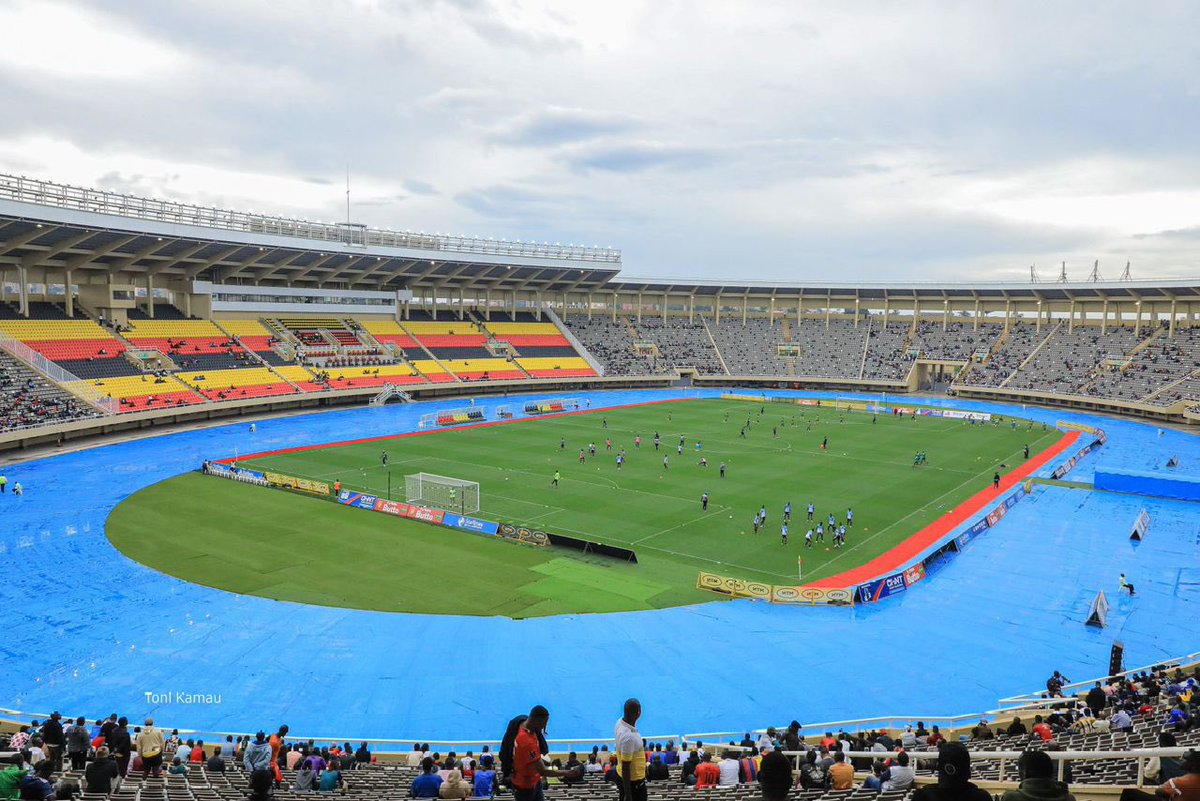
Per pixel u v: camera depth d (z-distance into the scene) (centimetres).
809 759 2056
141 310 11431
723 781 1966
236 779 2072
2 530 5512
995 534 5806
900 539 5616
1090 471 7994
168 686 3353
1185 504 6688
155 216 9756
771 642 3909
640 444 9131
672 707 3241
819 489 7038
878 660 3706
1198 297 12950
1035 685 3456
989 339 15212
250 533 5541
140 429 9725
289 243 11169
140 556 5012
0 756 1812
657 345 16475
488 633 3962
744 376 15862
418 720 3122
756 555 5234
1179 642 3925
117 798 1600
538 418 11344
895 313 16788
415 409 12019
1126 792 850
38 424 8250
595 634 3975
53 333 9894
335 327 13412
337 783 2034
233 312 12294
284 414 11288
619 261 15488
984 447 9262
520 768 1078
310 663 3594
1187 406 10988
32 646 3716
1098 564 5131
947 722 3084
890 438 9812
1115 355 13375
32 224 8550
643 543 5450
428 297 15225
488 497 6588
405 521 5925
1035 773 771
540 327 16088
